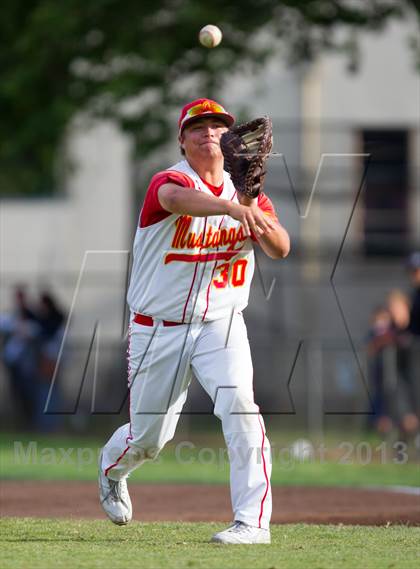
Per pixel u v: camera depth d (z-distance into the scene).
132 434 18.81
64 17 53.84
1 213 67.44
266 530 17.70
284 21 55.97
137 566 15.26
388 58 66.62
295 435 47.94
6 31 59.38
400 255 63.44
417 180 63.94
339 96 66.44
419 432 42.53
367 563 15.70
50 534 19.36
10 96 57.41
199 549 16.95
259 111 64.69
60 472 36.78
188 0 53.25
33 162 69.38
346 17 55.31
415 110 66.62
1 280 62.84
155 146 55.53
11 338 50.16
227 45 54.44
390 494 29.77
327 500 28.38
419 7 54.12
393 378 43.19
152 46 53.00
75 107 55.84
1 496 28.42
